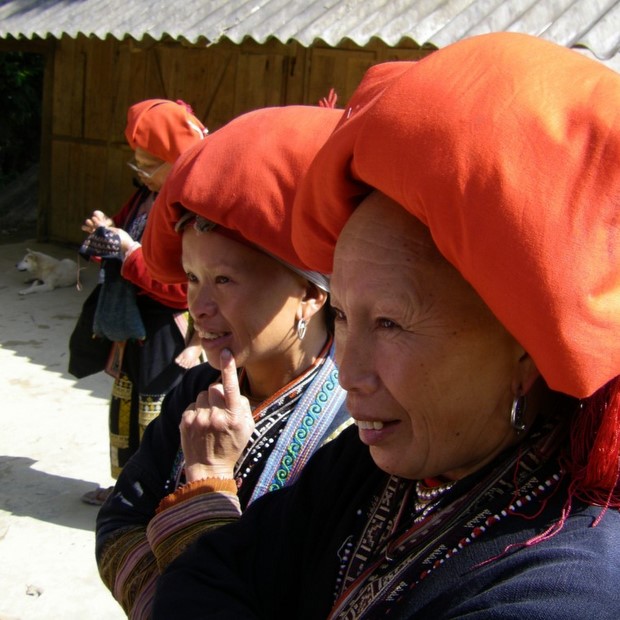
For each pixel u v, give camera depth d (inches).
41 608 129.3
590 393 34.0
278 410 64.9
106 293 135.9
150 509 64.6
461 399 39.8
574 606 33.9
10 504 158.7
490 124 34.0
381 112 36.8
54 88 393.4
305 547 49.9
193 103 341.1
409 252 38.9
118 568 60.4
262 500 54.6
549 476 39.1
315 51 305.1
